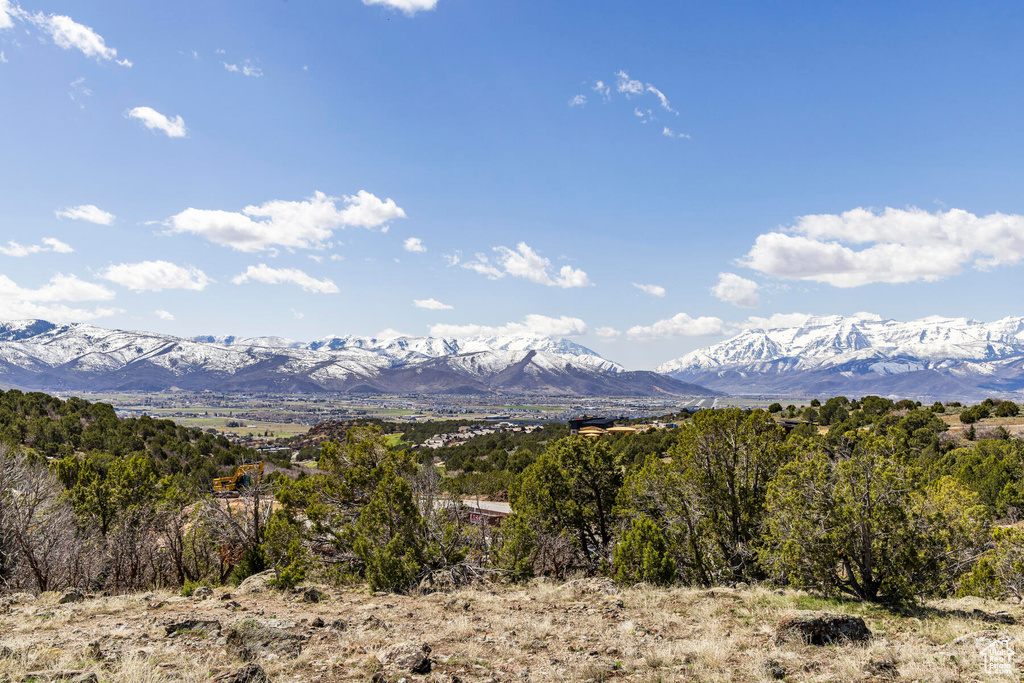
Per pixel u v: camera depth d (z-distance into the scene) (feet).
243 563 87.97
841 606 56.49
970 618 50.67
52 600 55.57
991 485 138.72
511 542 80.53
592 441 110.73
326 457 98.07
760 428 90.22
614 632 45.50
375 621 48.08
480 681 33.78
